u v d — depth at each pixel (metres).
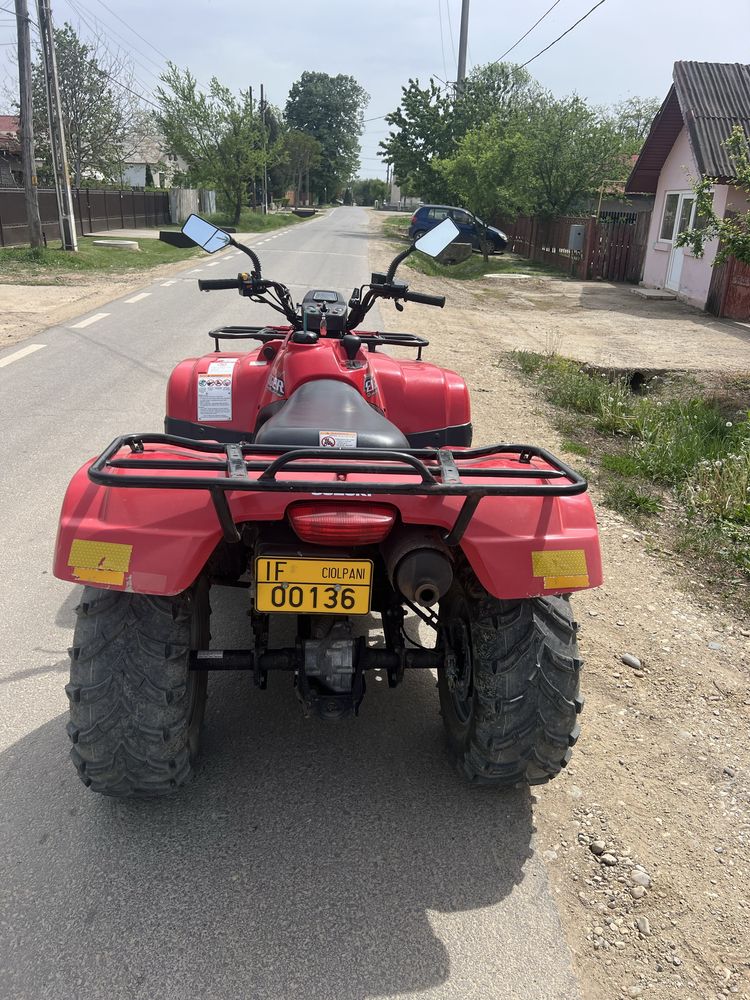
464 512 2.26
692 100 17.72
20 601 4.10
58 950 2.24
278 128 86.50
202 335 11.50
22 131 20.14
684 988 2.25
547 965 2.29
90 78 34.50
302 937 2.32
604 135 27.83
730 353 12.44
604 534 5.37
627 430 7.96
